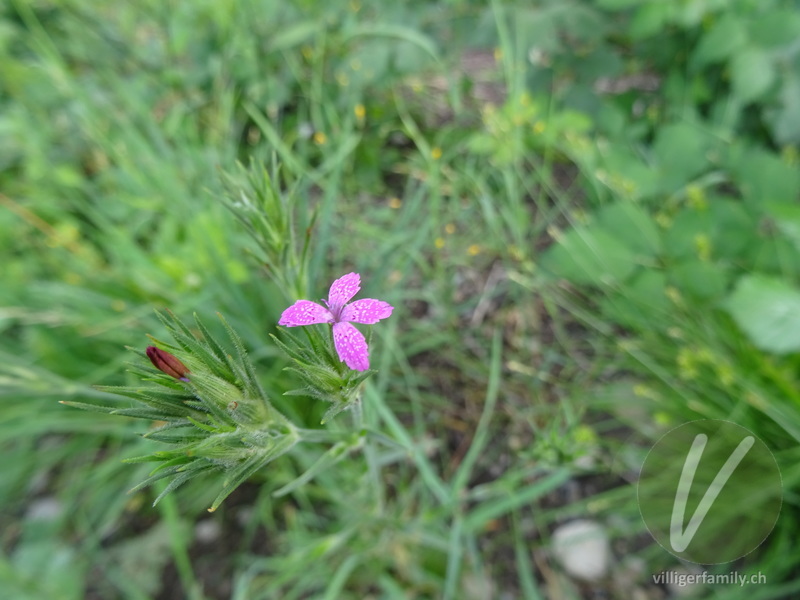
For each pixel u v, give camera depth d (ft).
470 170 0.50
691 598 0.37
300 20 0.58
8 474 0.46
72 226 0.48
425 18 0.59
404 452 0.34
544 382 0.46
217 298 0.44
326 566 0.40
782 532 0.36
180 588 0.42
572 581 0.39
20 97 0.56
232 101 0.53
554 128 0.49
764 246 0.41
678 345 0.42
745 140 0.48
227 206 0.28
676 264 0.42
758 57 0.46
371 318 0.20
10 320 0.47
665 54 0.53
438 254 0.46
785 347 0.35
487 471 0.44
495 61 0.66
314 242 0.46
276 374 0.43
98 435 0.47
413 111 0.59
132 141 0.51
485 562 0.41
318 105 0.56
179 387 0.21
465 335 0.49
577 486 0.42
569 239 0.44
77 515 0.45
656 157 0.47
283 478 0.42
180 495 0.45
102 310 0.46
